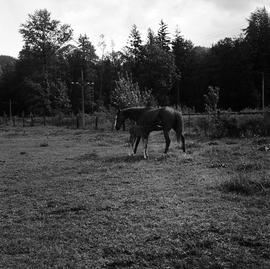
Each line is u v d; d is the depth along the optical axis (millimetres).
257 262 6148
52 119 57938
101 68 88688
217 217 8312
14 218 8992
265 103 70688
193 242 6945
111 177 13188
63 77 80312
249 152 17031
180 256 6496
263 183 10609
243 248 6668
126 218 8508
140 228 7848
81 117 51625
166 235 7387
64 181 12914
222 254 6457
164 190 10992
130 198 10219
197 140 24609
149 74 79188
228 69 74812
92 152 20594
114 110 45500
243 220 8055
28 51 75500
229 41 79000
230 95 73438
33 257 6742
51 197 10812
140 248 6859
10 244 7312
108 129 39281
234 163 14586
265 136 24562
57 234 7754
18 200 10625
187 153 17922
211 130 27078
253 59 75750
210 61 81000
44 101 71250
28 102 76000
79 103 78812
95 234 7652
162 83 79062
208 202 9523
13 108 89625
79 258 6598
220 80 75812
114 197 10430
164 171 13836
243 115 26891
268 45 76188
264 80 71438
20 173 14797
